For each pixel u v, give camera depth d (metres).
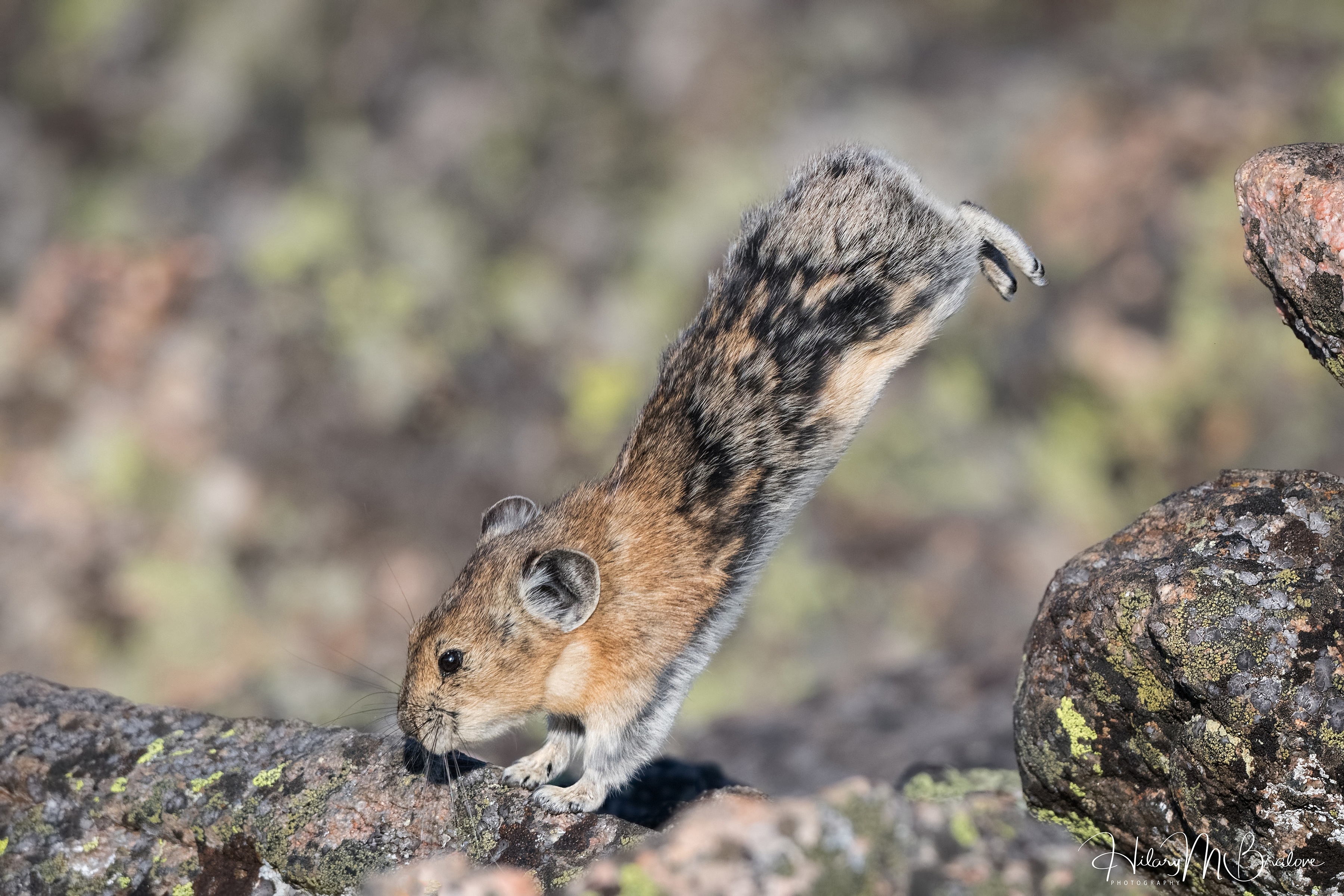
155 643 25.84
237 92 36.81
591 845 10.85
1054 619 10.96
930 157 34.22
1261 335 28.17
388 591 26.50
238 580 26.81
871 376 13.47
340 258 30.72
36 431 28.91
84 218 34.28
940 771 15.67
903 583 26.75
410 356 29.14
